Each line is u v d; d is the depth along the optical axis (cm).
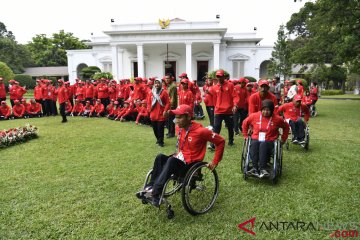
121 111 1183
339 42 1466
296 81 1197
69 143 745
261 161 451
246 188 447
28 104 1309
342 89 3803
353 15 1368
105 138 806
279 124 474
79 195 425
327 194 421
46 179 490
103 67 3391
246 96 827
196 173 372
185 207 349
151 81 1076
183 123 372
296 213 369
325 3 1380
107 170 531
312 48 1681
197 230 333
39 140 783
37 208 386
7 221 355
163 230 333
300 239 315
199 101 1187
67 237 320
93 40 3400
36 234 327
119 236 322
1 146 696
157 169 369
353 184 457
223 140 380
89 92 1347
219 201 404
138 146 709
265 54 3109
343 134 852
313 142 748
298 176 496
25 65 4397
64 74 4012
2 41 3978
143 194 349
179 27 2744
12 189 449
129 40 2764
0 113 1232
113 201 405
